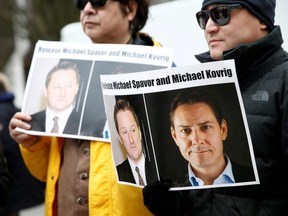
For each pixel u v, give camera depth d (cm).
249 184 230
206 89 230
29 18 991
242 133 228
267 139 233
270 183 233
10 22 1003
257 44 237
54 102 296
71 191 287
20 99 1199
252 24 244
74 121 289
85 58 296
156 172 245
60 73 298
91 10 304
